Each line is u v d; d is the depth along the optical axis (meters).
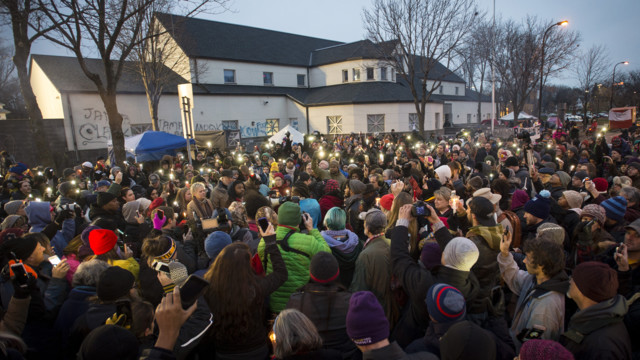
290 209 3.05
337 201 5.35
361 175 6.74
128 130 23.69
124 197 5.55
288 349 1.86
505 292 3.19
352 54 33.97
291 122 33.88
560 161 7.87
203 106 27.72
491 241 2.66
